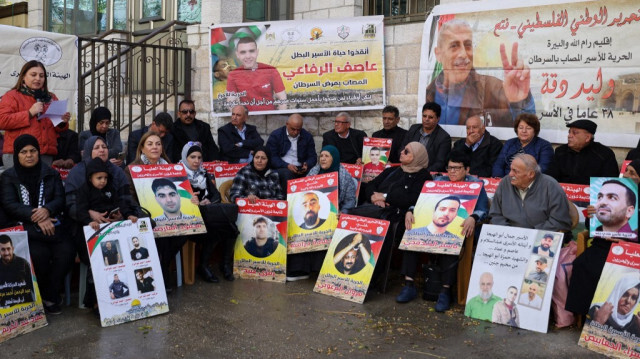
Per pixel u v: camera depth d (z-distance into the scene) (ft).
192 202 20.81
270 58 29.78
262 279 21.83
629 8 22.20
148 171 20.53
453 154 20.01
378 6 31.81
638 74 22.18
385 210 21.30
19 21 46.03
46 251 17.97
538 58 24.20
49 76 27.27
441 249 18.92
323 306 19.16
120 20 39.83
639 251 15.60
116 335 16.65
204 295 20.17
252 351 15.66
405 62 27.53
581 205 19.99
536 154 22.03
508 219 18.90
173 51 31.81
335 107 28.96
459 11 25.75
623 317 15.40
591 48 23.04
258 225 22.00
